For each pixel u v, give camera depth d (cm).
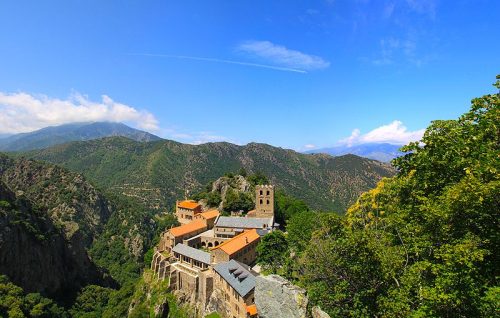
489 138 3712
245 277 8131
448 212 3080
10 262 14512
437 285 2778
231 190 16938
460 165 3638
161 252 13288
